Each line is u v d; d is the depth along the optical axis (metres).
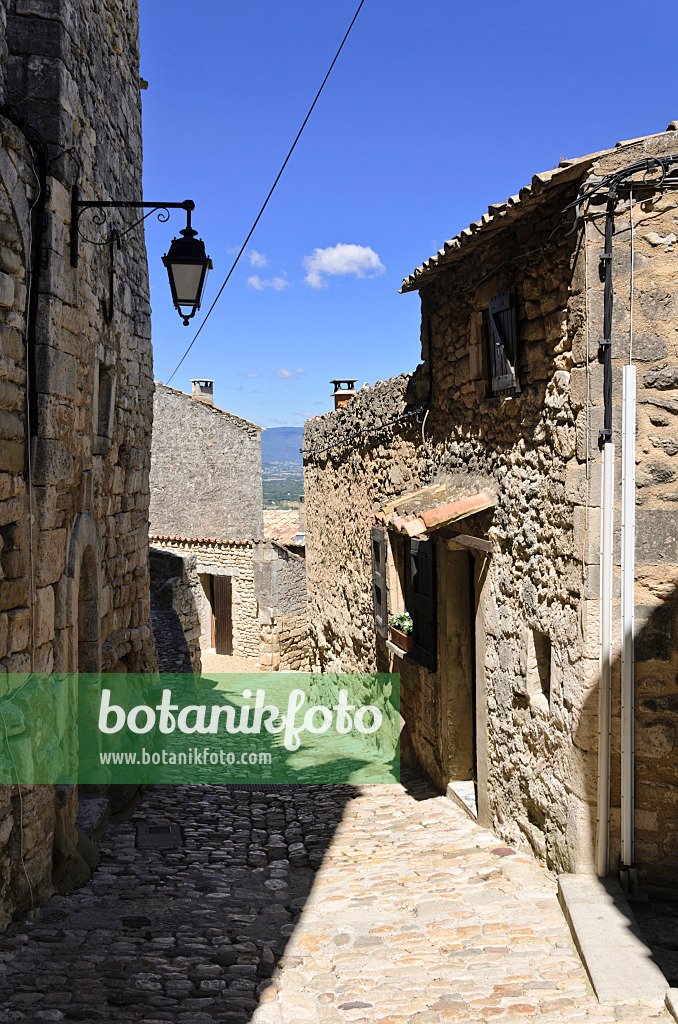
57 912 4.60
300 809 7.55
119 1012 3.33
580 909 4.18
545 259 5.05
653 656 4.55
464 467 6.98
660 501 4.52
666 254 4.43
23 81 4.71
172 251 5.62
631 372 4.44
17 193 4.32
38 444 4.61
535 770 5.33
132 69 7.70
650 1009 3.29
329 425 12.34
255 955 4.06
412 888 5.05
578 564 4.71
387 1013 3.36
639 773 4.58
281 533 19.78
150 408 8.45
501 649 6.00
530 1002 3.39
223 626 19.95
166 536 20.84
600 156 4.39
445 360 7.42
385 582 8.68
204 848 6.29
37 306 4.61
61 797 4.95
